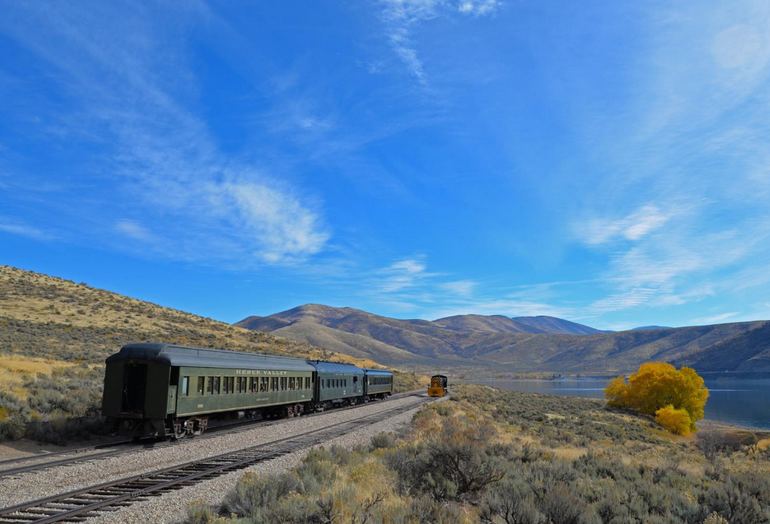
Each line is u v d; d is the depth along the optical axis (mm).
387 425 29750
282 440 22484
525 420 48719
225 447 20344
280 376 32562
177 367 21859
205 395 23891
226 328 103438
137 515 10461
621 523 11219
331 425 29375
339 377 44625
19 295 76438
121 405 21234
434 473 14383
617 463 19906
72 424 21703
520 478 14625
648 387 83188
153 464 16516
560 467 16891
